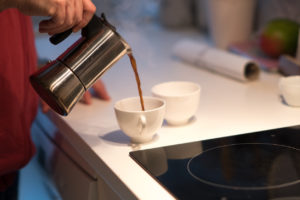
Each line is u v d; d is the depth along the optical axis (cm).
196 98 101
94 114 118
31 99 130
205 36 200
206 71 152
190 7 217
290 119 104
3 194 145
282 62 138
